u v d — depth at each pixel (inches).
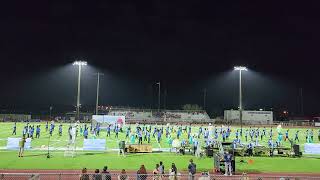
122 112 3838.6
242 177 787.4
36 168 1051.9
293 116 5132.9
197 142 1376.7
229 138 2103.8
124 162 1201.4
